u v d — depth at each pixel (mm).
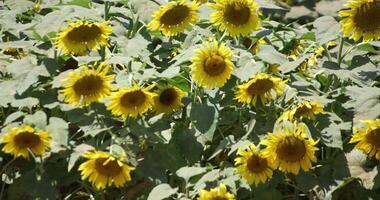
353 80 2562
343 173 2445
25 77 2479
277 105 2506
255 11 2684
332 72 2590
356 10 2541
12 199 2395
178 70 2523
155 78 2570
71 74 2344
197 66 2477
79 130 2482
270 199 2391
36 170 2395
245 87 2457
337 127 2469
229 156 2541
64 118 2588
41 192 2354
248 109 2611
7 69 2518
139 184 2490
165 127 2455
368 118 2422
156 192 2246
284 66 2633
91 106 2430
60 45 2514
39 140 2279
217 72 2467
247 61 2555
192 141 2492
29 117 2309
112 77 2375
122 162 2230
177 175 2295
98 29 2516
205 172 2404
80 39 2506
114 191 2518
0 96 2455
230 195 2164
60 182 2400
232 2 2668
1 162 2439
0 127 2465
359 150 2479
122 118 2471
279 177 2424
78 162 2416
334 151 2549
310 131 2457
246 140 2383
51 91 2514
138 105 2361
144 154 2428
